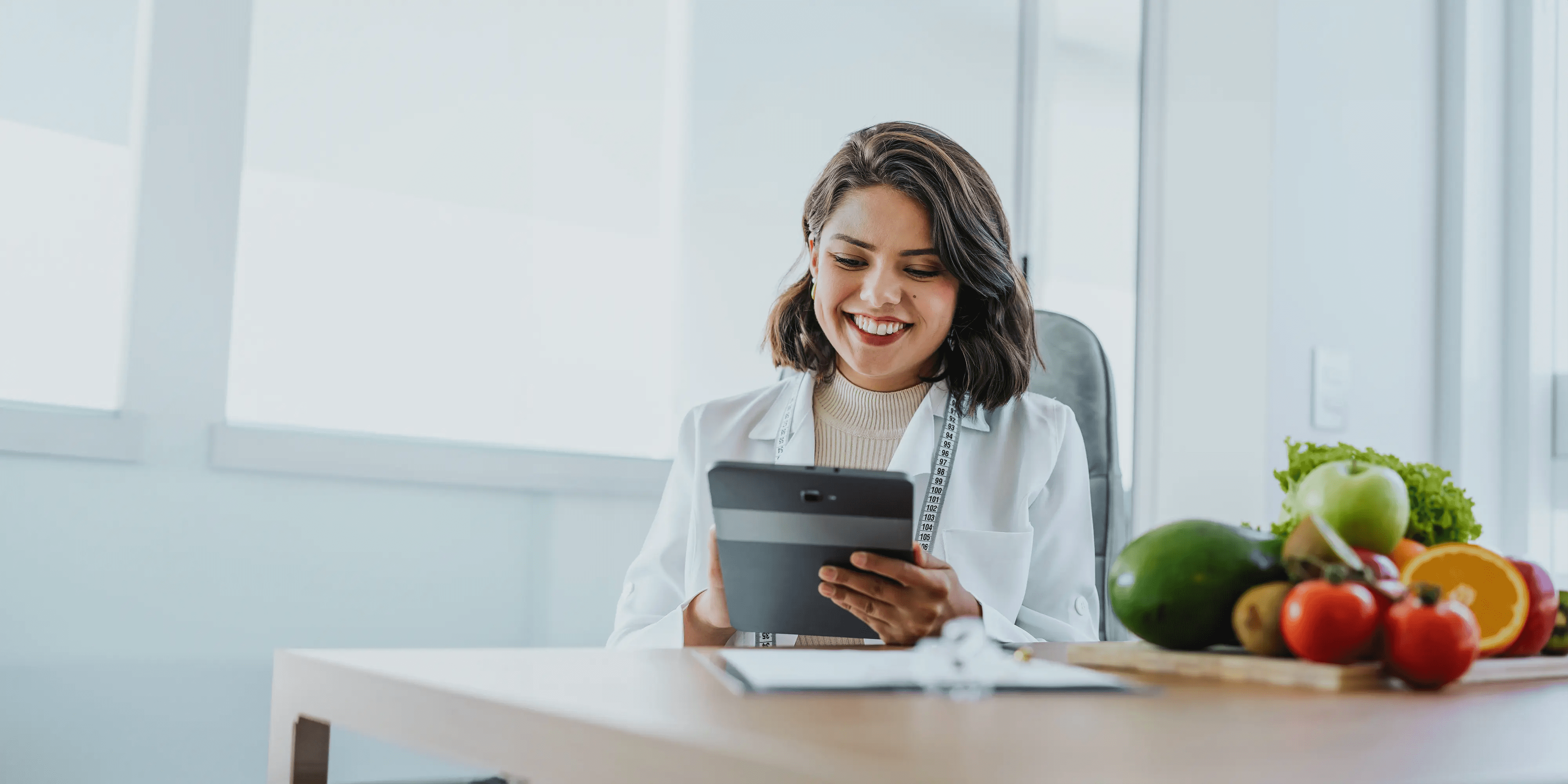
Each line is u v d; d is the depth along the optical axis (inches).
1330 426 80.6
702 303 93.8
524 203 86.4
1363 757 18.8
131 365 71.3
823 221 55.6
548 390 86.9
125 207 72.5
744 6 96.1
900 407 57.8
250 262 76.2
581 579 87.1
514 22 86.4
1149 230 90.5
